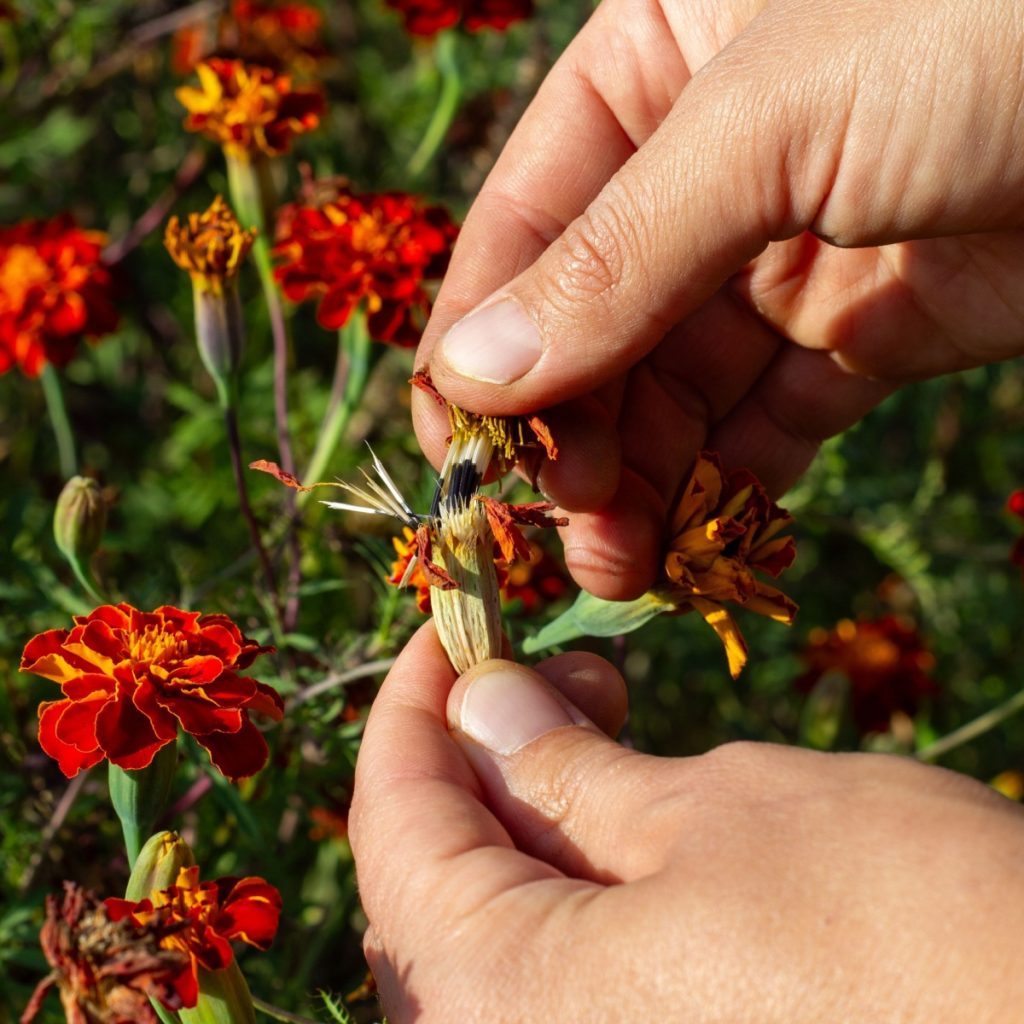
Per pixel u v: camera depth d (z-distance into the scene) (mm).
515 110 555
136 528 528
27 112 615
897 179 341
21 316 458
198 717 336
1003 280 386
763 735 568
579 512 356
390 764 315
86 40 624
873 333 396
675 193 337
